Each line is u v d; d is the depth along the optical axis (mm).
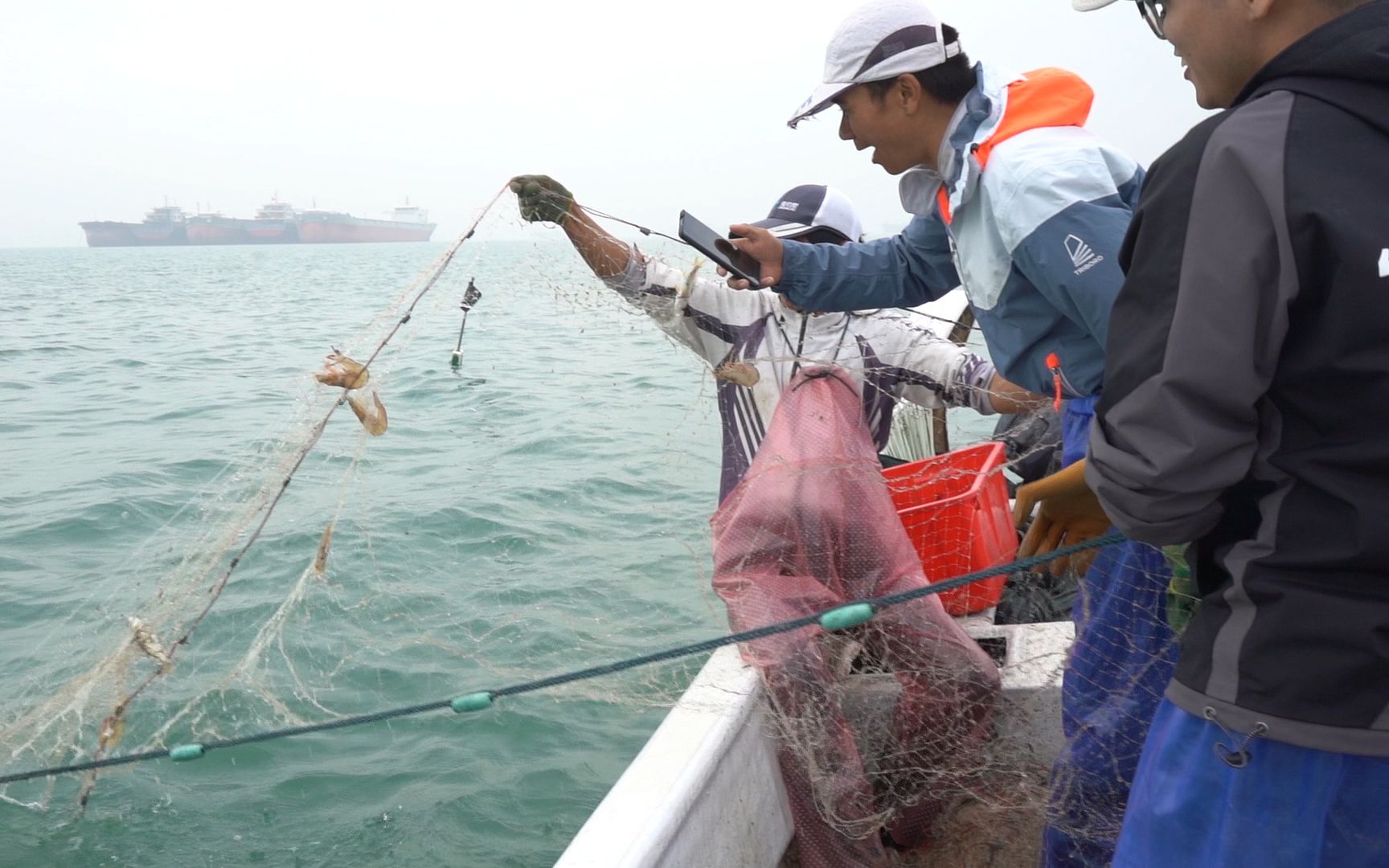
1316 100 1209
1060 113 2102
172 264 79500
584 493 6547
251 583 5363
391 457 7668
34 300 31531
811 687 2365
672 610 4863
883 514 2529
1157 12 1486
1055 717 2670
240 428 9492
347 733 4070
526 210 2695
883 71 2186
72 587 5520
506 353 10703
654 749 2139
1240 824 1298
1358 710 1218
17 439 9344
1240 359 1226
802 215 2979
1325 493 1223
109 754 3771
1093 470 1396
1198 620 1381
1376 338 1160
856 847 2389
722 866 2133
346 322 19828
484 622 4816
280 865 3361
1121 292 1362
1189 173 1257
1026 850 2514
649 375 8883
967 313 4285
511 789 3760
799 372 2617
